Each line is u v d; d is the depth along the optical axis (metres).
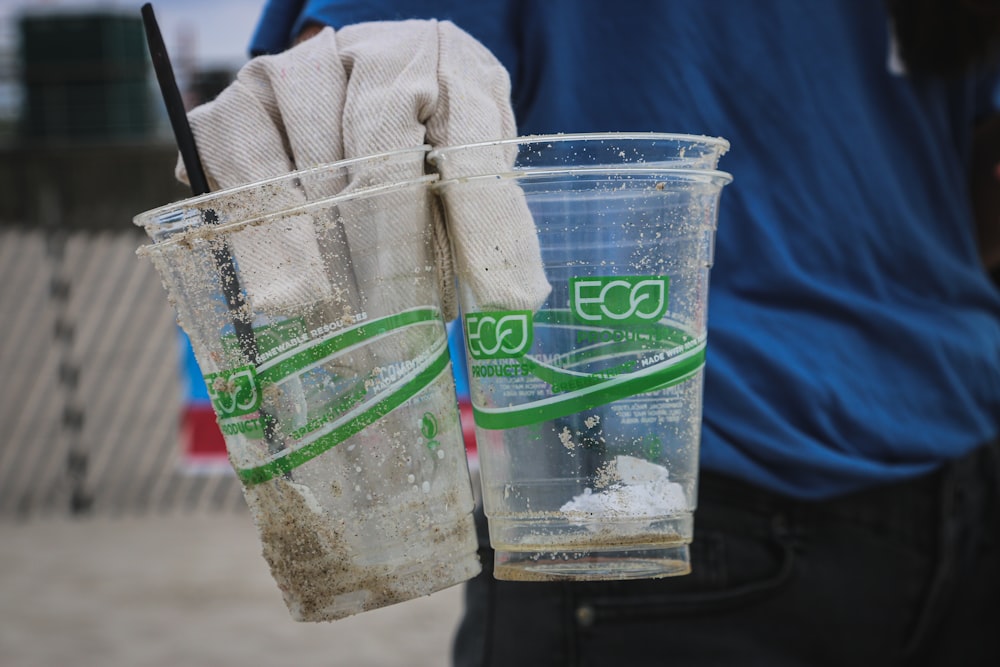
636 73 1.59
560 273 1.10
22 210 11.08
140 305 11.05
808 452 1.57
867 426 1.62
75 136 13.19
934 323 1.70
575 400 1.10
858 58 1.71
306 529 1.07
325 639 4.94
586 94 1.60
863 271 1.67
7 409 10.77
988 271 2.17
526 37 1.58
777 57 1.64
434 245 1.13
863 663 1.70
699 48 1.62
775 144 1.66
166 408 10.75
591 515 1.11
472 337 1.12
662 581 1.61
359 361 1.06
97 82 13.13
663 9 1.59
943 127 1.83
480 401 1.13
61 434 10.69
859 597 1.67
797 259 1.67
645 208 1.10
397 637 4.91
